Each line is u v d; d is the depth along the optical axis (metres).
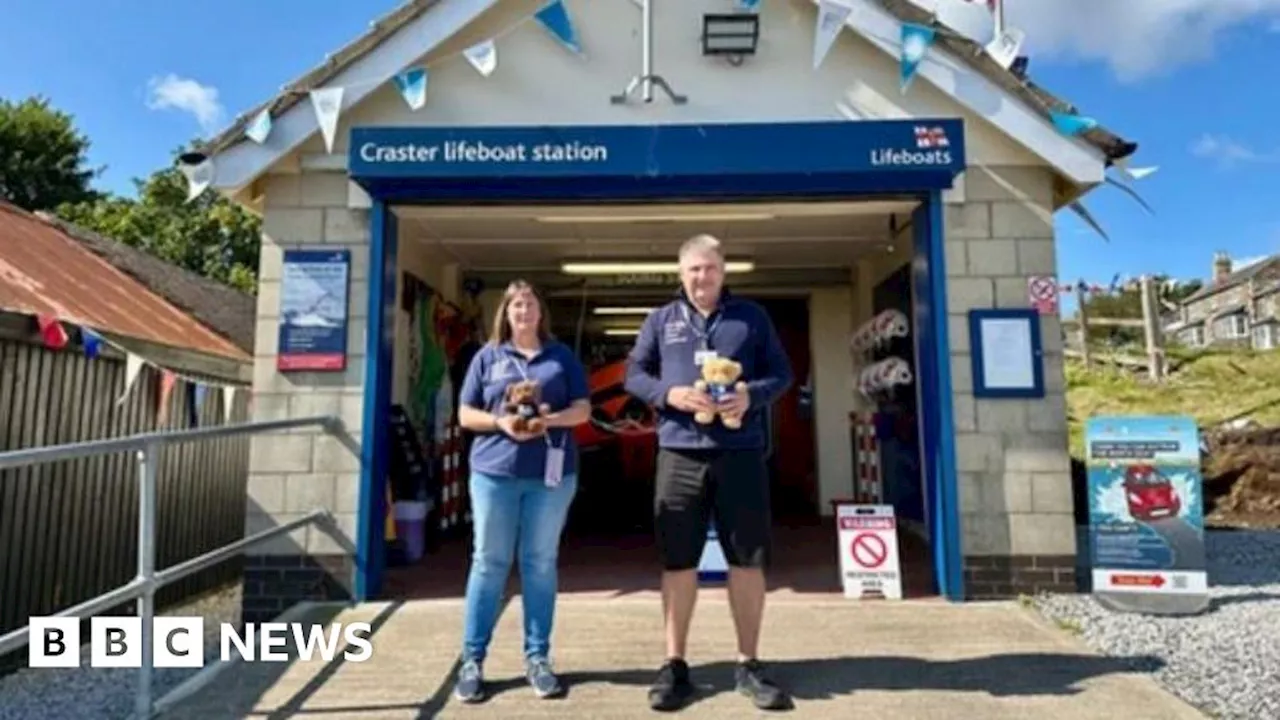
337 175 5.32
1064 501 5.04
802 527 8.10
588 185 5.27
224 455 7.82
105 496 5.97
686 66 5.42
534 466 3.47
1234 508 9.13
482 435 3.55
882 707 3.36
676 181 5.25
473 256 7.83
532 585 3.54
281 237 5.27
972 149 5.31
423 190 5.26
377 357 5.20
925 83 5.36
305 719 3.28
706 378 3.37
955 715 3.28
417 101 5.19
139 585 3.27
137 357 5.54
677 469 3.46
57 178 27.72
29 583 5.14
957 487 5.07
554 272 8.45
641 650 4.08
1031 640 4.23
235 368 7.92
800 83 5.39
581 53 5.41
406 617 4.72
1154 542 4.83
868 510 5.20
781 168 5.01
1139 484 4.91
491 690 3.54
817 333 9.14
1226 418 10.43
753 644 3.46
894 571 5.09
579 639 4.26
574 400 3.60
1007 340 5.14
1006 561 5.02
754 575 3.44
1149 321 12.70
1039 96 5.18
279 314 5.23
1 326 4.76
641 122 5.38
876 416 7.87
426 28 5.23
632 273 8.50
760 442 3.52
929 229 5.27
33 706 3.96
